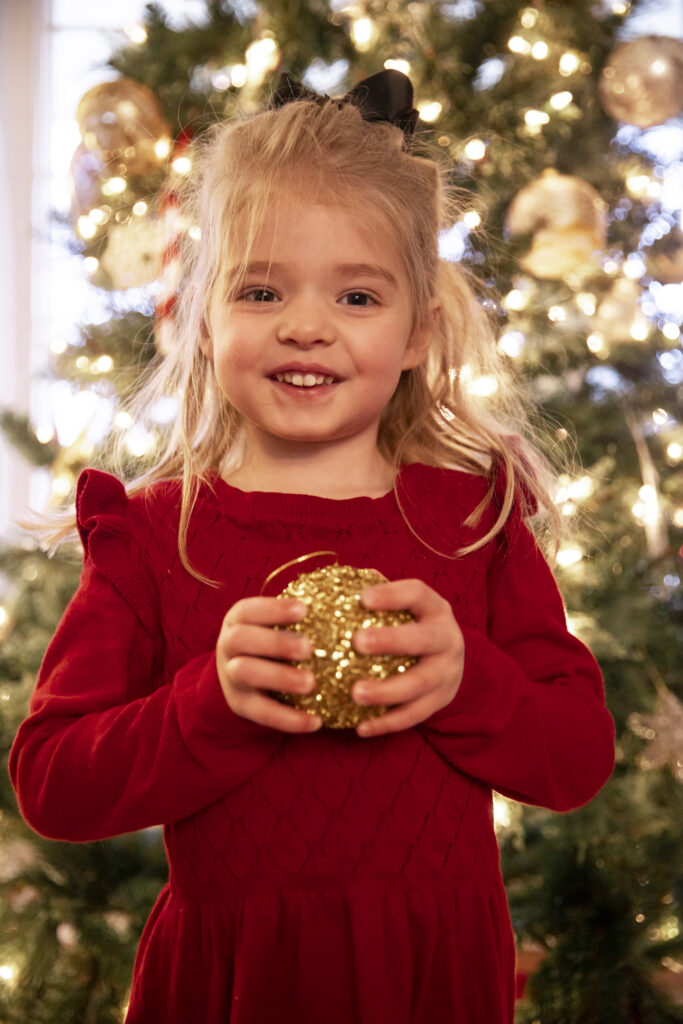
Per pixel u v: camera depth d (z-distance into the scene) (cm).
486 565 87
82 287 212
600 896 140
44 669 82
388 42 167
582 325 179
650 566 172
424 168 91
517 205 159
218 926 78
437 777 80
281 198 82
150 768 75
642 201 192
